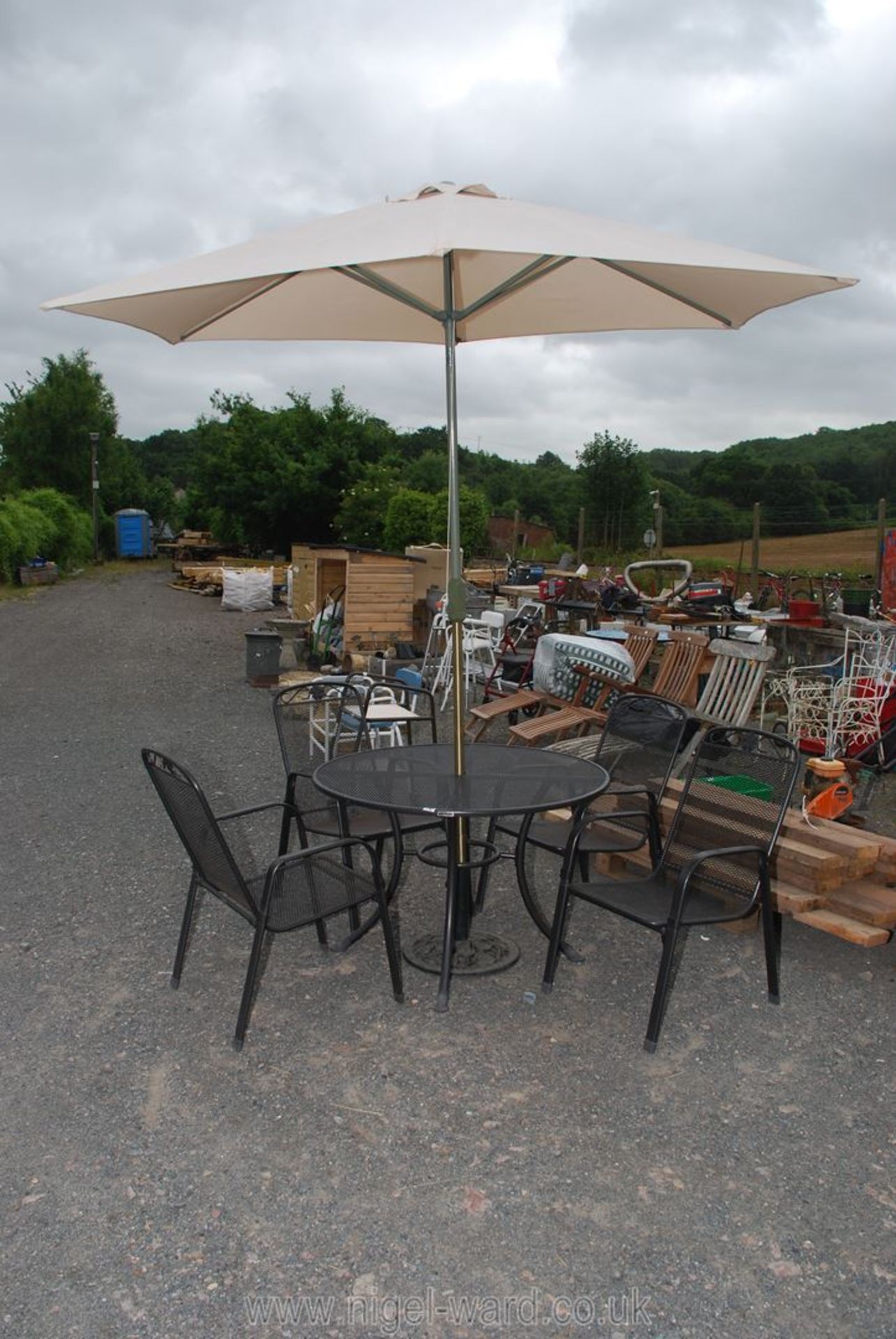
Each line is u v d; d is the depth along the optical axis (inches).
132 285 127.2
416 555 522.9
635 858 185.8
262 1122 116.6
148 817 237.0
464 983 150.3
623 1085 124.1
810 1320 88.7
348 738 259.6
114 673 470.3
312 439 1435.8
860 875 164.9
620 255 112.6
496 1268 94.6
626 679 288.5
